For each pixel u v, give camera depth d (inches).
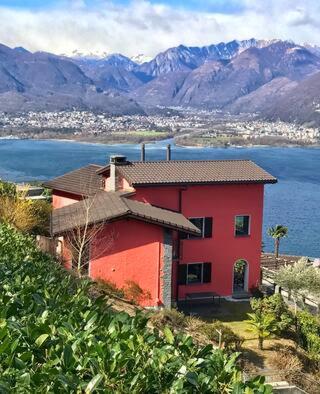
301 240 3449.8
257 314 905.5
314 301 1158.3
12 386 199.3
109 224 940.0
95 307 300.7
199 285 1166.3
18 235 612.7
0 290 344.5
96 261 941.8
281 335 912.9
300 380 720.3
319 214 4237.2
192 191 1157.1
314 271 1132.5
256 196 1208.2
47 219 1101.1
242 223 1208.8
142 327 274.1
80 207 1068.5
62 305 299.4
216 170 1206.3
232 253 1194.6
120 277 954.7
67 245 923.4
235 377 228.1
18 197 1082.7
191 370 226.4
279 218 4067.4
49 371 204.2
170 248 966.4
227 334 786.2
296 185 5723.4
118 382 213.8
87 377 216.5
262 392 218.2
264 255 2155.5
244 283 1217.4
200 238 1164.5
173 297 1134.4
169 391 216.8
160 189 1133.7
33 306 282.7
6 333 221.0
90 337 237.5
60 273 499.2
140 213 944.9
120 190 1165.7
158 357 229.6
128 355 225.3
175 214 1069.8
